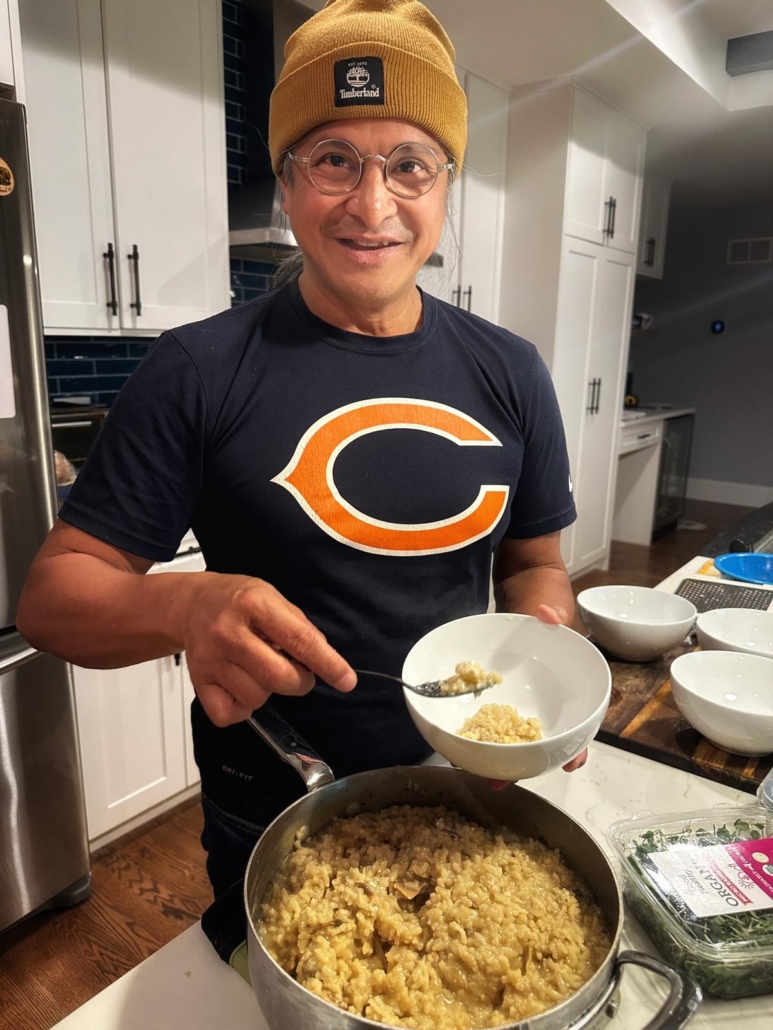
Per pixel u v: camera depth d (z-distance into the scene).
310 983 0.52
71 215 1.75
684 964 0.58
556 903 0.60
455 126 0.80
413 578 0.84
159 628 0.64
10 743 1.48
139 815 1.97
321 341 0.82
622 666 1.16
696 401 6.12
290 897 0.60
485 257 3.39
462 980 0.54
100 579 0.71
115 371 2.30
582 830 0.63
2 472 1.37
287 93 0.77
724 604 1.37
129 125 1.83
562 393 3.60
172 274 2.00
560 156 3.23
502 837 0.68
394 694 0.86
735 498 6.09
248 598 0.58
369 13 0.75
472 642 0.80
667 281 6.05
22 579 1.43
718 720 0.89
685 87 3.15
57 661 1.54
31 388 1.39
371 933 0.57
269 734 0.73
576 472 3.85
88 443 2.00
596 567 4.34
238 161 2.51
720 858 0.68
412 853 0.65
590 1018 0.46
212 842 0.90
